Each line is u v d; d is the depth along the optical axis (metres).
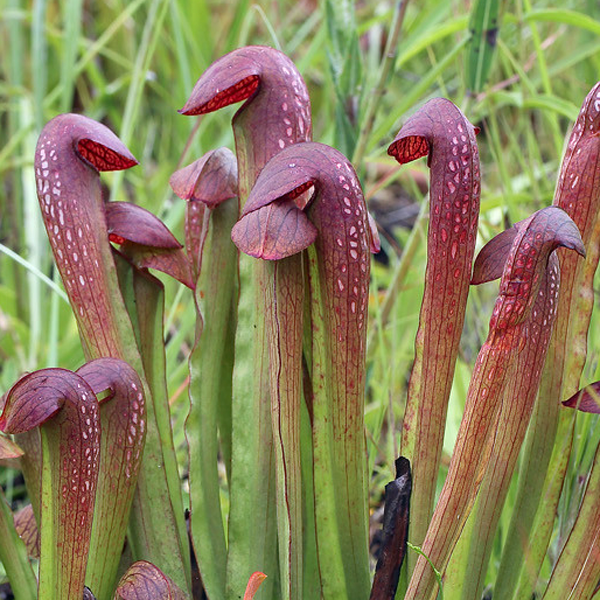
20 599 1.10
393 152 1.08
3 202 2.22
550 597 1.10
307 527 1.12
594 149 1.08
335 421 1.09
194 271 1.16
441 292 1.08
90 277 1.10
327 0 1.30
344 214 1.06
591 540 1.09
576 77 2.07
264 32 2.47
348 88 1.31
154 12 1.68
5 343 1.74
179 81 2.15
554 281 1.08
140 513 1.12
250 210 1.05
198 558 1.14
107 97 2.33
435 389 1.09
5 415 1.05
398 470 1.10
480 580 1.11
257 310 1.11
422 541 1.10
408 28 2.11
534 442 1.12
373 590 1.10
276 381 1.08
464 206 1.07
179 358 1.88
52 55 2.74
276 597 1.14
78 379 1.06
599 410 1.07
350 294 1.07
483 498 1.10
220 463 1.49
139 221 1.11
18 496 1.49
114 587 1.12
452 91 2.39
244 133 1.09
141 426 1.09
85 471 1.07
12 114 2.27
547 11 1.34
